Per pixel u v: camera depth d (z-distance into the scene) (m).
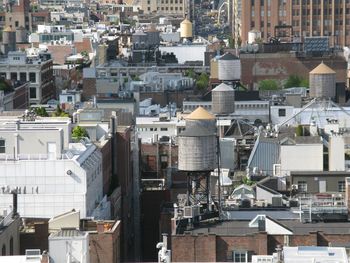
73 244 195.00
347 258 186.00
